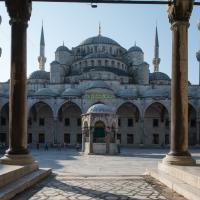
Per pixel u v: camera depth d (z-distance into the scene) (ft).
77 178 42.24
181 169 36.88
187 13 41.78
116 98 230.27
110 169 74.84
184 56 41.75
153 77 283.18
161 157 121.19
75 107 246.27
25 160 40.32
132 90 242.37
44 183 37.55
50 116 247.91
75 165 86.43
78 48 298.76
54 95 234.38
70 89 236.84
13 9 41.19
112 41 299.58
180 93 41.32
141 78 267.39
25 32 41.75
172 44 42.57
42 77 272.31
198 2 42.09
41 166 82.99
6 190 28.37
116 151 138.10
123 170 72.23
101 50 292.20
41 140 246.68
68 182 38.47
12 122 40.47
